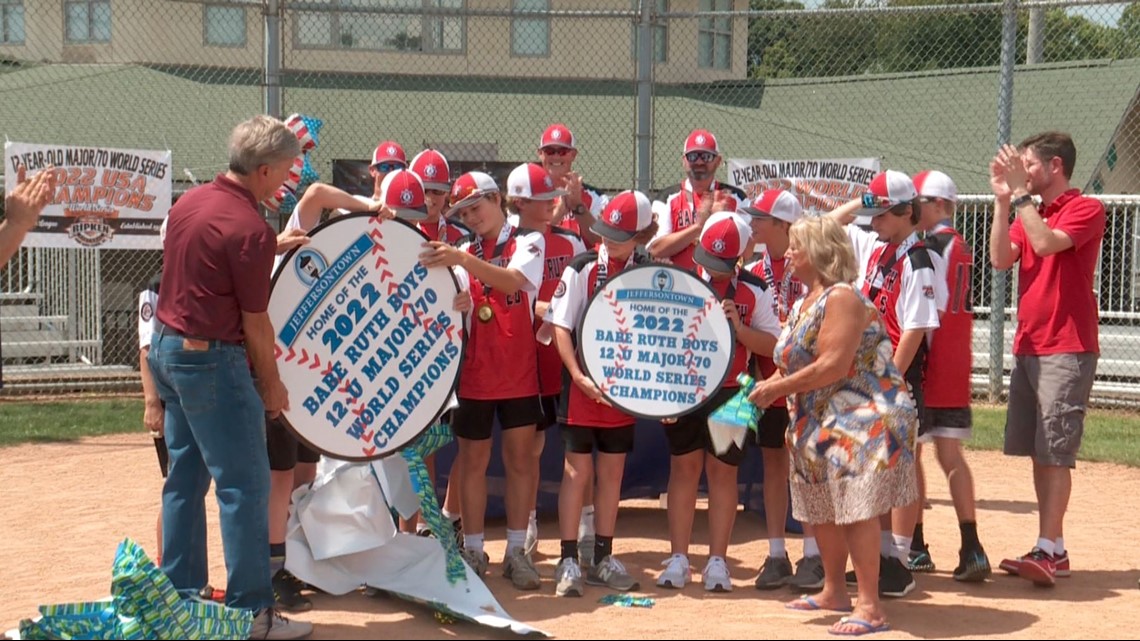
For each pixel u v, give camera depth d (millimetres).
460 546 6414
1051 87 17688
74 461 9445
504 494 7344
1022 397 6375
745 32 19672
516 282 5762
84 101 15984
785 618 5457
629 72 17391
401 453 5684
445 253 5504
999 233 6281
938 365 6199
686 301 5781
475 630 5211
